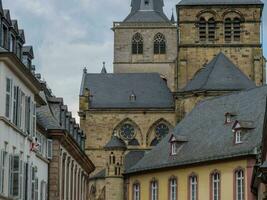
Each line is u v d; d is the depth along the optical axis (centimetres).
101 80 17800
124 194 13725
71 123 10569
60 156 8844
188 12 16450
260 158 8381
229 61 16150
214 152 11144
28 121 6644
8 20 6031
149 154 12875
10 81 5778
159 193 11994
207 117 12694
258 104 11725
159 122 16725
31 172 6875
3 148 5650
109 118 16762
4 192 5700
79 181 11531
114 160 15312
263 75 16325
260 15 16488
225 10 16462
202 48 16375
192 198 11306
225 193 10688
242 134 10894
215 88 15400
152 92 17400
